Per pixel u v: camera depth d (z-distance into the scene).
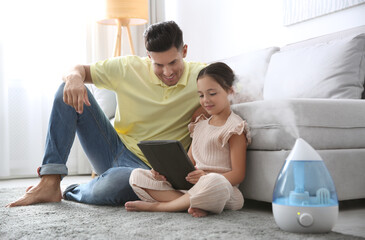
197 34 3.88
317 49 2.14
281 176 1.15
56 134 1.69
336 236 1.08
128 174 1.62
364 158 1.62
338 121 1.56
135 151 1.79
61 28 3.71
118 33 3.59
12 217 1.39
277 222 1.16
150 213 1.43
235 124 1.56
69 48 3.75
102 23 3.69
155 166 1.43
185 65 1.85
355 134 1.61
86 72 1.85
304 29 2.74
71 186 1.83
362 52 1.99
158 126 1.80
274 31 2.97
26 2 3.58
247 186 1.63
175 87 1.79
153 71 1.83
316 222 1.09
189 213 1.41
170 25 1.71
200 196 1.35
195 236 1.08
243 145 1.55
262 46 3.09
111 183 1.59
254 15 3.15
